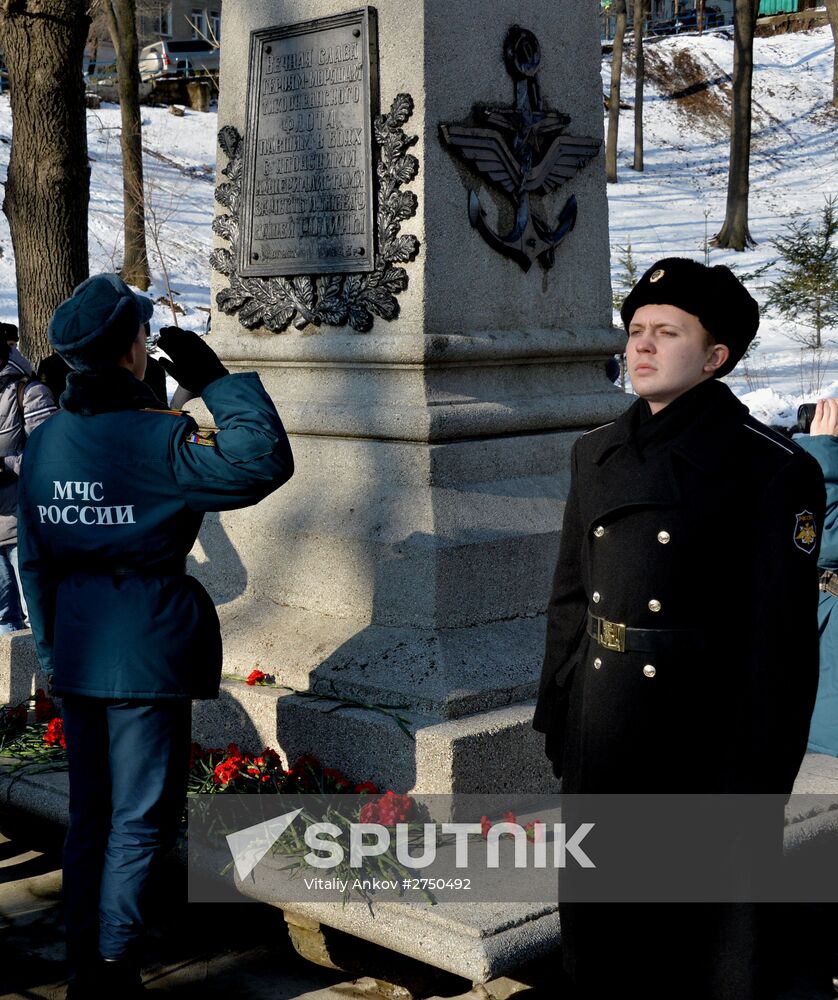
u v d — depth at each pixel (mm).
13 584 5836
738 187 25703
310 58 4316
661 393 2473
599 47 4633
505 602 4133
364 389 4293
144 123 29953
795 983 3363
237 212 4668
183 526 3141
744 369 14961
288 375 4551
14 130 7926
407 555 3996
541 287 4477
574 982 2584
